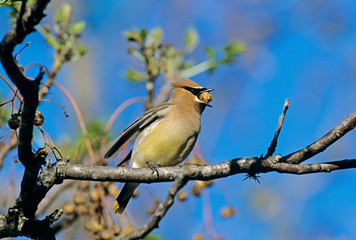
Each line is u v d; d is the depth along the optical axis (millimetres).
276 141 9438
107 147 12305
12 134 10812
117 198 10938
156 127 11781
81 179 8883
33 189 8117
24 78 6707
